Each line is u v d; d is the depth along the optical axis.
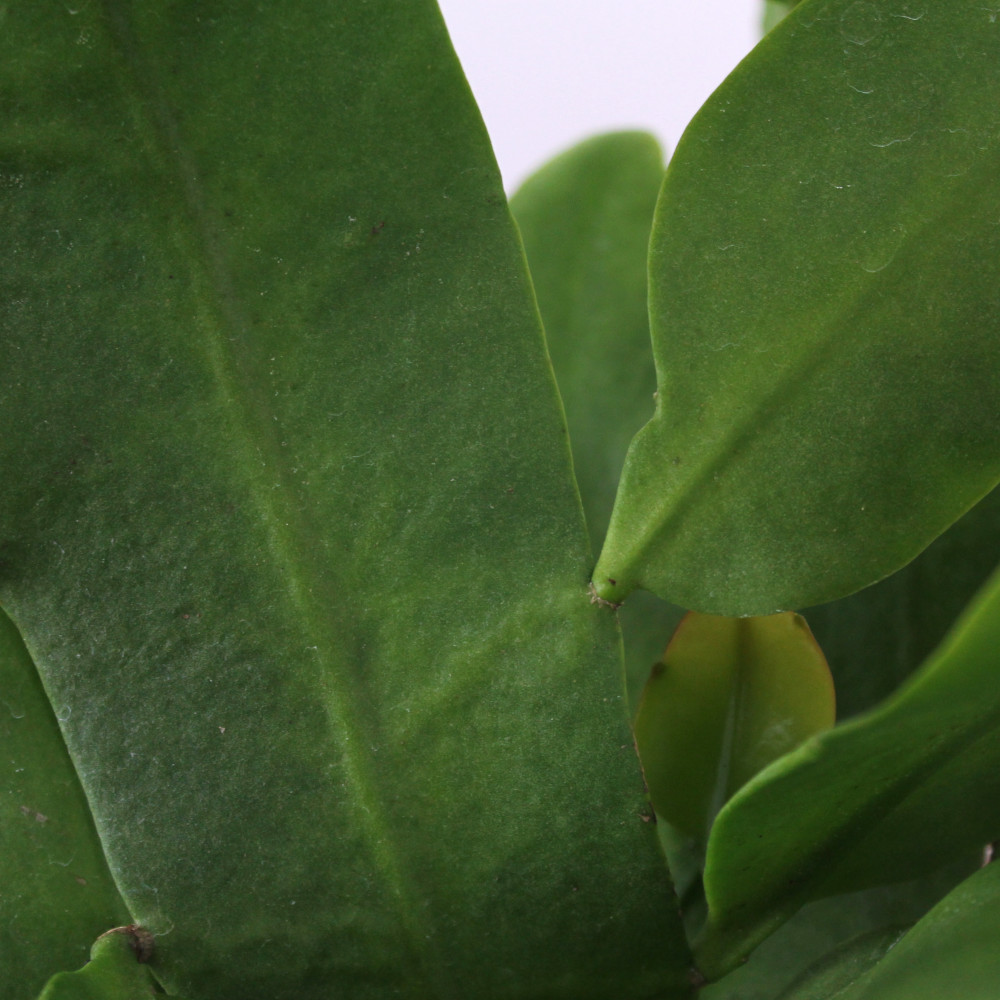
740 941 0.47
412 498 0.46
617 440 0.52
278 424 0.46
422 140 0.46
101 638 0.46
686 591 0.46
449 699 0.46
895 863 0.47
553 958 0.47
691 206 0.46
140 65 0.45
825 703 0.48
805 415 0.46
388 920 0.46
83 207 0.46
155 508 0.46
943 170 0.46
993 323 0.46
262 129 0.46
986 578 0.49
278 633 0.46
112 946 0.46
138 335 0.46
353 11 0.45
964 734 0.44
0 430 0.46
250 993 0.46
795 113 0.46
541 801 0.46
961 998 0.44
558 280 0.53
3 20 0.45
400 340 0.46
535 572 0.46
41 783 0.47
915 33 0.45
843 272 0.46
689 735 0.48
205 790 0.46
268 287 0.46
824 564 0.46
